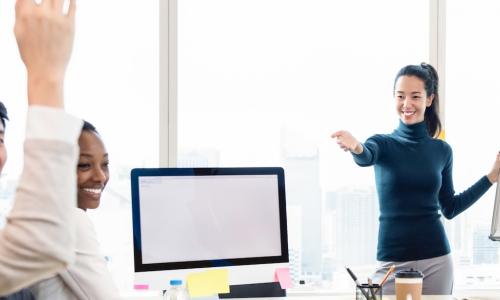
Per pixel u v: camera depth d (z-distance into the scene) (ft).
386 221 8.75
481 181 9.18
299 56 9.89
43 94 1.53
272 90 9.87
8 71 9.28
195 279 5.95
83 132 4.74
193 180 6.05
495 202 7.85
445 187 9.23
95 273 3.99
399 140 8.81
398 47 10.05
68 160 1.53
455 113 10.20
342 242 9.93
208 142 9.79
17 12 1.56
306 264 9.89
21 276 1.53
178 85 9.72
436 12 10.12
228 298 6.81
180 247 5.94
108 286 4.04
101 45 9.57
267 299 6.74
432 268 8.63
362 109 9.98
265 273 6.23
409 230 8.61
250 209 6.23
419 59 10.15
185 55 9.76
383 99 10.01
